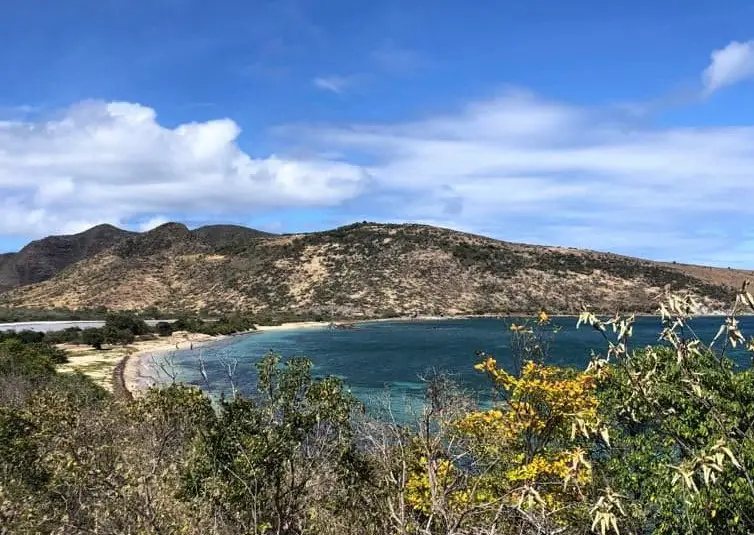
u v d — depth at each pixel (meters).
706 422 6.85
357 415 8.03
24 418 8.89
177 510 5.99
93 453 6.32
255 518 5.86
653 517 9.41
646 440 9.44
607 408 9.86
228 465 6.70
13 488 7.00
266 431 7.05
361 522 6.75
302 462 7.12
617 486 8.93
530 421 9.59
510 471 8.39
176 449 9.31
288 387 7.69
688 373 3.23
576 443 9.84
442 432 6.71
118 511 5.63
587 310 3.40
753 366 3.37
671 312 3.19
